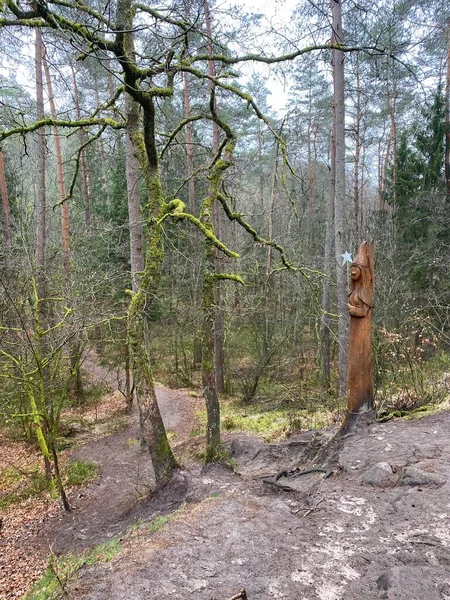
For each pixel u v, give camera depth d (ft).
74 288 33.71
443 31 40.29
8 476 33.32
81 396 51.52
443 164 57.26
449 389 28.48
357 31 35.42
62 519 26.45
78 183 64.64
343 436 22.93
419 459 18.62
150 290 23.21
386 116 66.64
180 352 67.26
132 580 12.33
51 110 47.47
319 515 15.67
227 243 48.55
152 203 23.88
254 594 11.60
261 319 52.24
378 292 40.55
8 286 30.27
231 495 18.39
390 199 59.62
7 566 21.77
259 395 48.93
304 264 46.42
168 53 19.27
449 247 48.52
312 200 68.13
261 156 64.64
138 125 24.95
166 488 23.29
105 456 36.60
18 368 29.14
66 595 12.03
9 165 49.14
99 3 20.70
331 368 53.88
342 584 11.77
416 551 12.74
